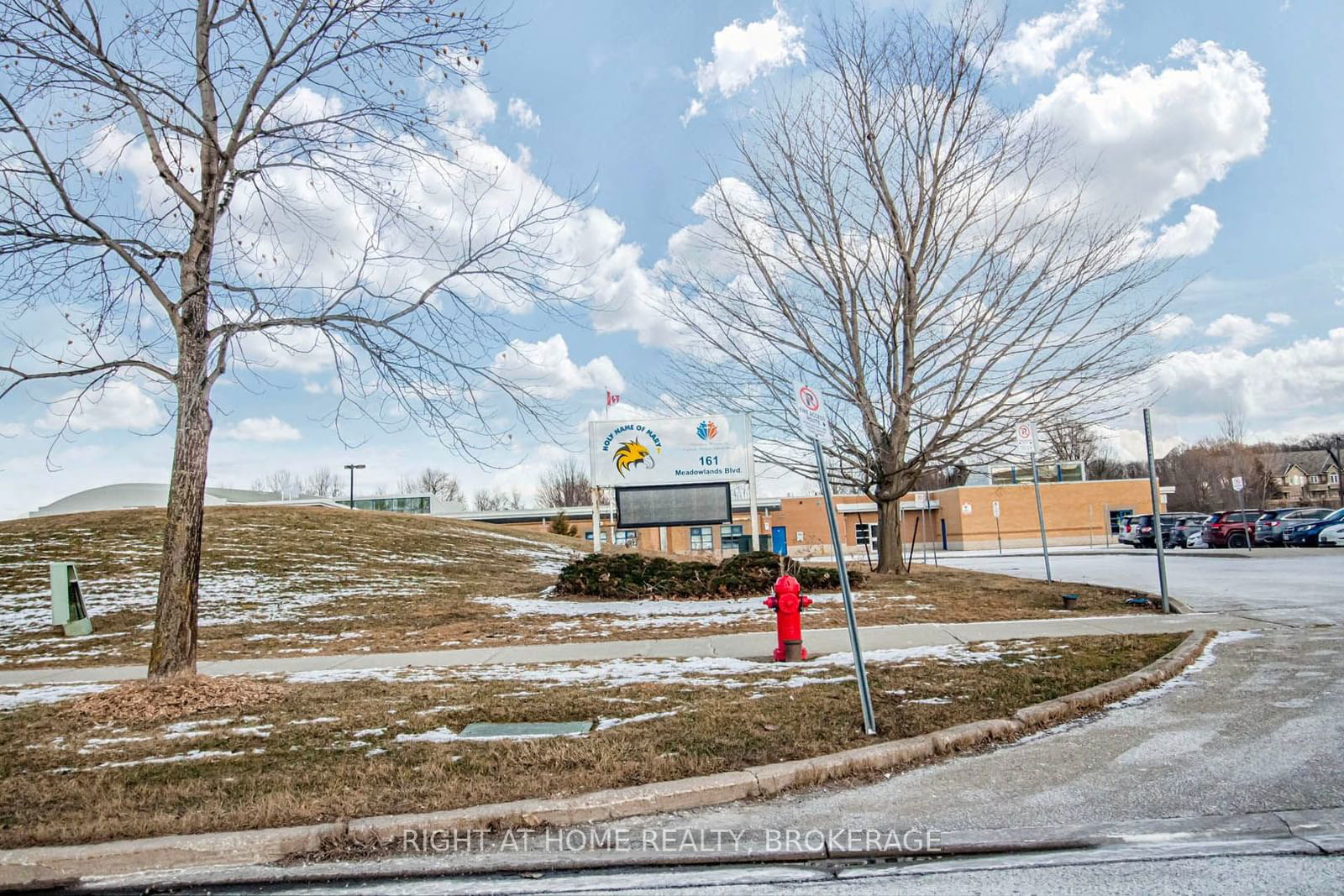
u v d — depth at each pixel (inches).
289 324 350.9
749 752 231.5
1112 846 171.3
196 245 336.8
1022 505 1923.0
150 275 336.8
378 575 836.6
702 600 647.8
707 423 862.5
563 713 287.0
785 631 374.6
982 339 677.3
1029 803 197.0
